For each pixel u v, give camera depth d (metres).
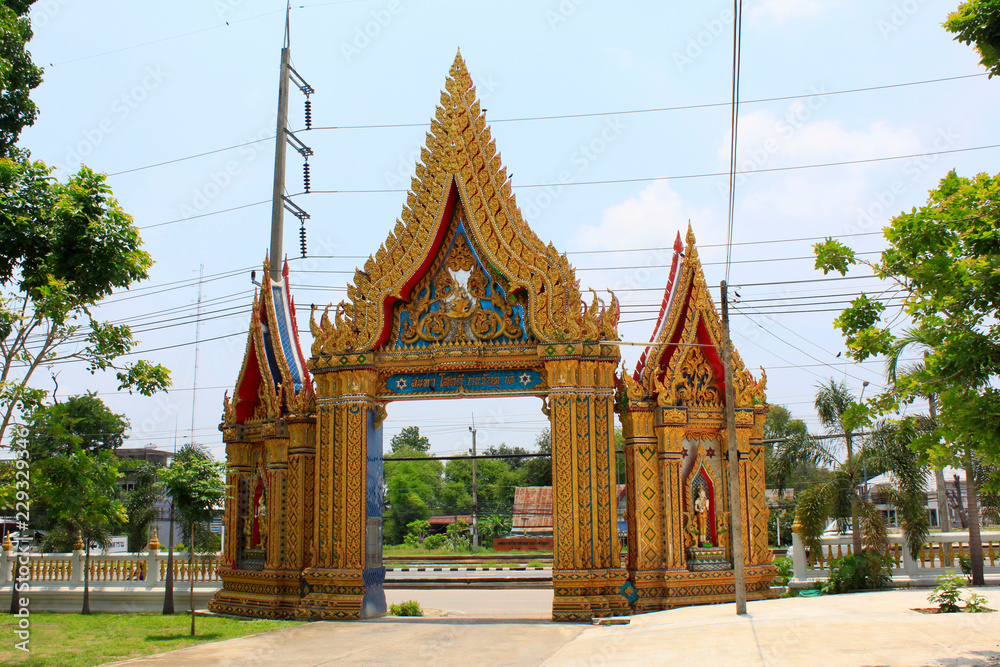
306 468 20.50
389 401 20.22
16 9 15.70
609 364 19.09
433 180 20.02
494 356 19.27
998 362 10.37
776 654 11.73
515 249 19.36
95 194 13.38
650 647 13.28
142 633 17.30
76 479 12.95
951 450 11.16
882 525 23.31
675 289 20.23
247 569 21.25
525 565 44.94
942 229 10.51
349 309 20.11
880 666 10.48
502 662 13.15
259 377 22.17
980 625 13.68
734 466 17.08
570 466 18.45
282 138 27.94
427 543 69.31
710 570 18.95
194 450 27.98
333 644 15.35
